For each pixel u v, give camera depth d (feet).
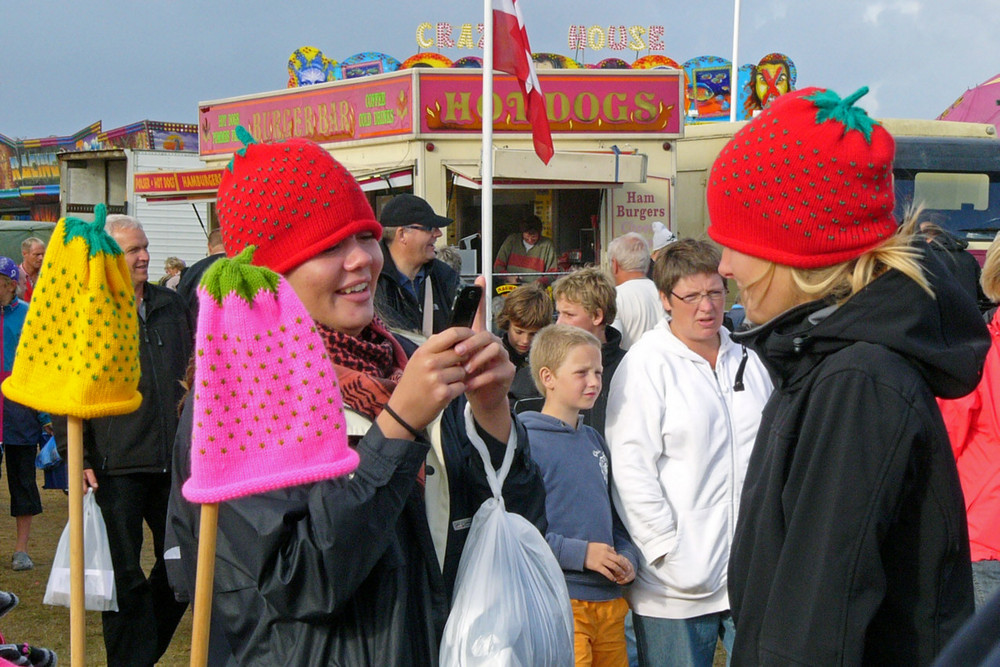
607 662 11.17
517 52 24.32
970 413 11.06
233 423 5.27
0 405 21.08
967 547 6.07
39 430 21.61
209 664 6.34
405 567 6.02
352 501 5.43
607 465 11.50
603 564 10.80
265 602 5.67
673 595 10.91
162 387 15.15
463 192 36.68
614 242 18.79
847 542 5.74
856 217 6.11
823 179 6.07
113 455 14.78
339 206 6.38
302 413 5.26
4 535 24.30
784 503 6.11
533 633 6.24
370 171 35.91
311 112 38.11
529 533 6.55
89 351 6.06
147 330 15.29
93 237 6.15
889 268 6.12
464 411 6.81
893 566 6.00
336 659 5.69
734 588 6.64
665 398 11.12
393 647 5.73
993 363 11.14
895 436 5.77
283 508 5.57
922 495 5.92
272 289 5.34
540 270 36.68
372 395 6.23
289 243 6.32
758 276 6.45
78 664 6.02
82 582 6.09
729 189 6.42
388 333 6.99
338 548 5.39
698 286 11.07
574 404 11.27
